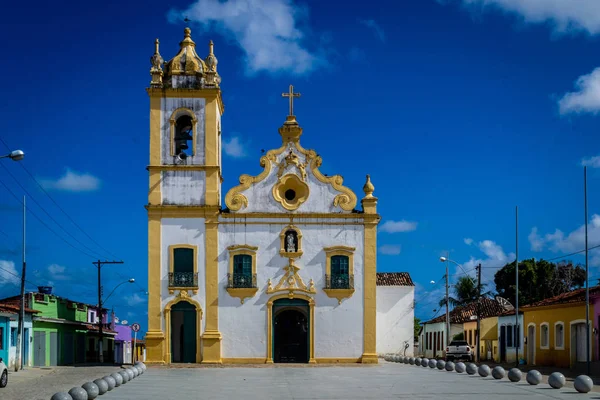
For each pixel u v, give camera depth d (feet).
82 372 126.41
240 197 139.23
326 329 137.59
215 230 137.59
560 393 77.71
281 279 137.69
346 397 75.51
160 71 140.56
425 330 275.39
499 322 192.65
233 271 137.18
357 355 137.49
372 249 139.33
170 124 139.85
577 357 140.77
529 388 83.66
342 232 139.54
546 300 161.99
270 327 136.46
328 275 138.31
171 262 136.67
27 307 157.58
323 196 140.56
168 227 137.59
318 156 141.08
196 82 140.46
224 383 93.50
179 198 138.41
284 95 142.72
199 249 137.39
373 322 137.90
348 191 140.56
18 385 97.25
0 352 130.72
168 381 96.73
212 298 136.36
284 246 138.62
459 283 232.32
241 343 136.15
